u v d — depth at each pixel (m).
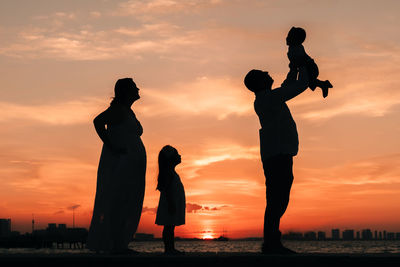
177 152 6.55
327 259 3.70
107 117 5.51
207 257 3.71
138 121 5.84
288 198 5.20
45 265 3.77
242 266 3.70
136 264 3.72
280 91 5.28
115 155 5.58
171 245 6.40
